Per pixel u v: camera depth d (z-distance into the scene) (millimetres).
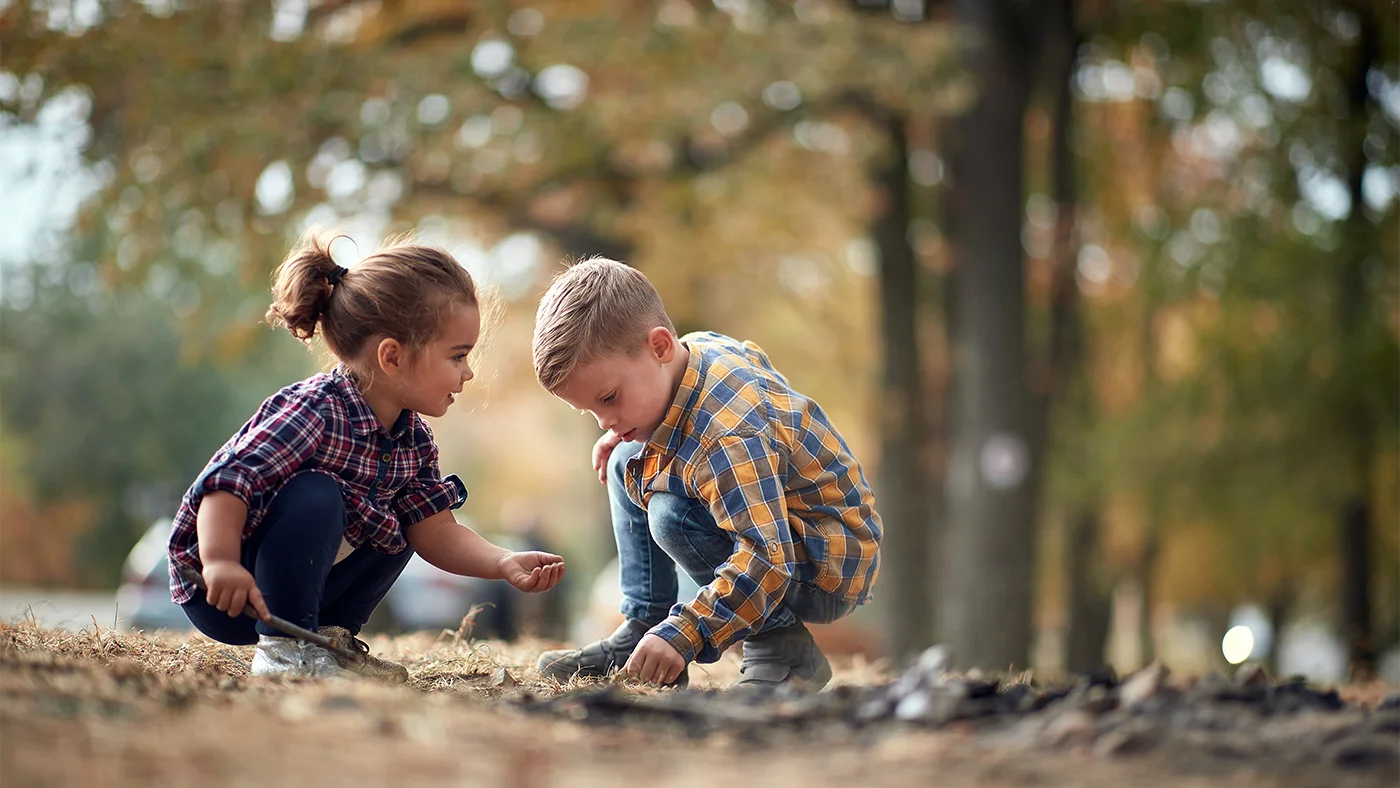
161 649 3496
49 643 3262
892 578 14172
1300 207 14172
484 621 11992
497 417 41406
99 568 29219
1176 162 14852
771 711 2318
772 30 10625
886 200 13422
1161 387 15688
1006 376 11648
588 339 3250
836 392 18250
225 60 9867
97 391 27828
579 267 3436
